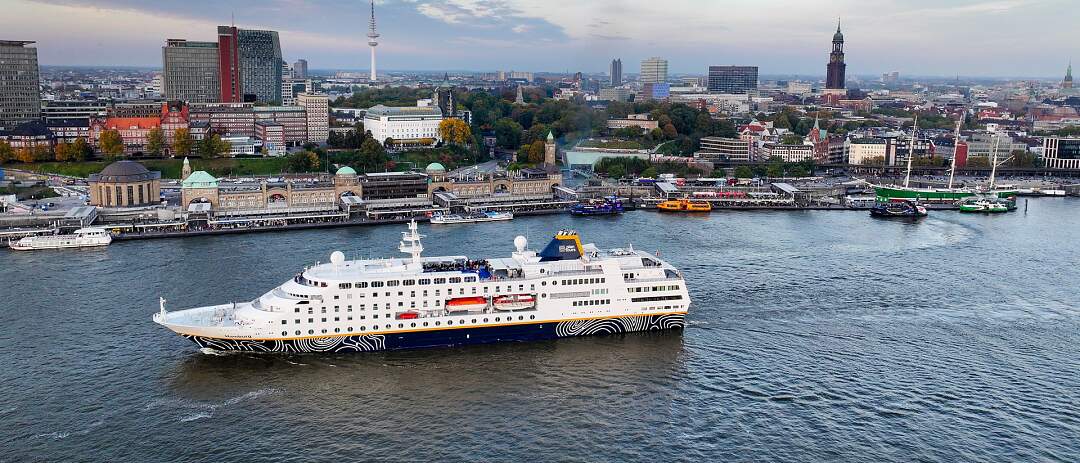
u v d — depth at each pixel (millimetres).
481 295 193375
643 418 160250
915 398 168625
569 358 188500
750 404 166000
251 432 154125
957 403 166500
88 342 193000
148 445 148875
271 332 184500
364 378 177250
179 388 170750
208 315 192000
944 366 185125
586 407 164875
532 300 196500
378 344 190500
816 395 169625
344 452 147750
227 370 179500
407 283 189375
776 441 151500
